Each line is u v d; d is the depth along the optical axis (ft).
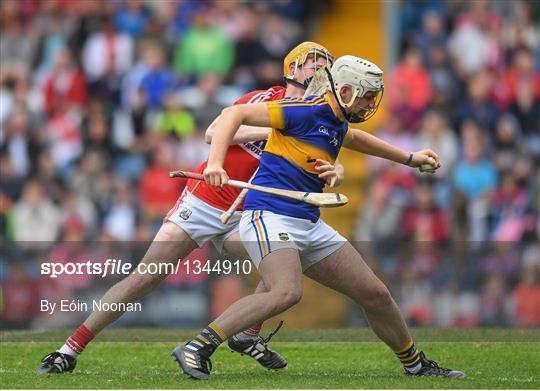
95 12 156.76
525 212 140.87
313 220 60.44
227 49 151.43
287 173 59.52
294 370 69.77
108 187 139.23
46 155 144.25
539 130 153.69
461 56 154.20
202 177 60.34
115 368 70.03
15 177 142.41
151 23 154.92
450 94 149.38
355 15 156.87
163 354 76.07
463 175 140.46
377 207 130.93
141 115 147.23
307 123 59.06
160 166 137.59
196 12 153.79
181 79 149.89
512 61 157.28
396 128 143.13
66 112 147.95
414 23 154.92
